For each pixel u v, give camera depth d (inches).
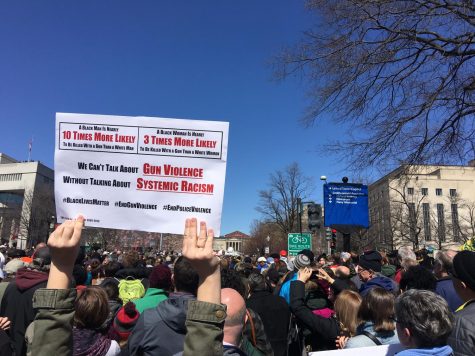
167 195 105.0
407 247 262.5
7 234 2647.6
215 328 64.1
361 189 528.4
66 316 69.1
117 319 151.3
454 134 398.9
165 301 114.5
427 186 3287.4
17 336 162.9
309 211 609.6
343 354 116.0
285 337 181.9
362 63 373.1
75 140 107.6
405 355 86.9
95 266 312.2
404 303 93.7
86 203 106.0
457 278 117.6
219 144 105.5
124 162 106.6
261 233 3267.7
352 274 301.7
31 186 3427.7
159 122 106.5
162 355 106.2
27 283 169.0
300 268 182.2
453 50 360.5
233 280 168.2
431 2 342.3
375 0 346.0
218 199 104.0
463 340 100.4
